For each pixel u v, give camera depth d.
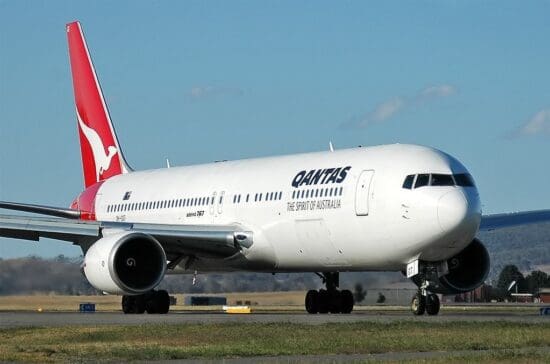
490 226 74.94
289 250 71.31
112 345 43.09
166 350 40.59
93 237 73.38
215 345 42.84
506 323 51.50
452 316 63.31
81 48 97.69
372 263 66.50
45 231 71.88
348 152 69.56
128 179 90.88
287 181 71.75
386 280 78.19
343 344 42.44
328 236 67.69
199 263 77.62
